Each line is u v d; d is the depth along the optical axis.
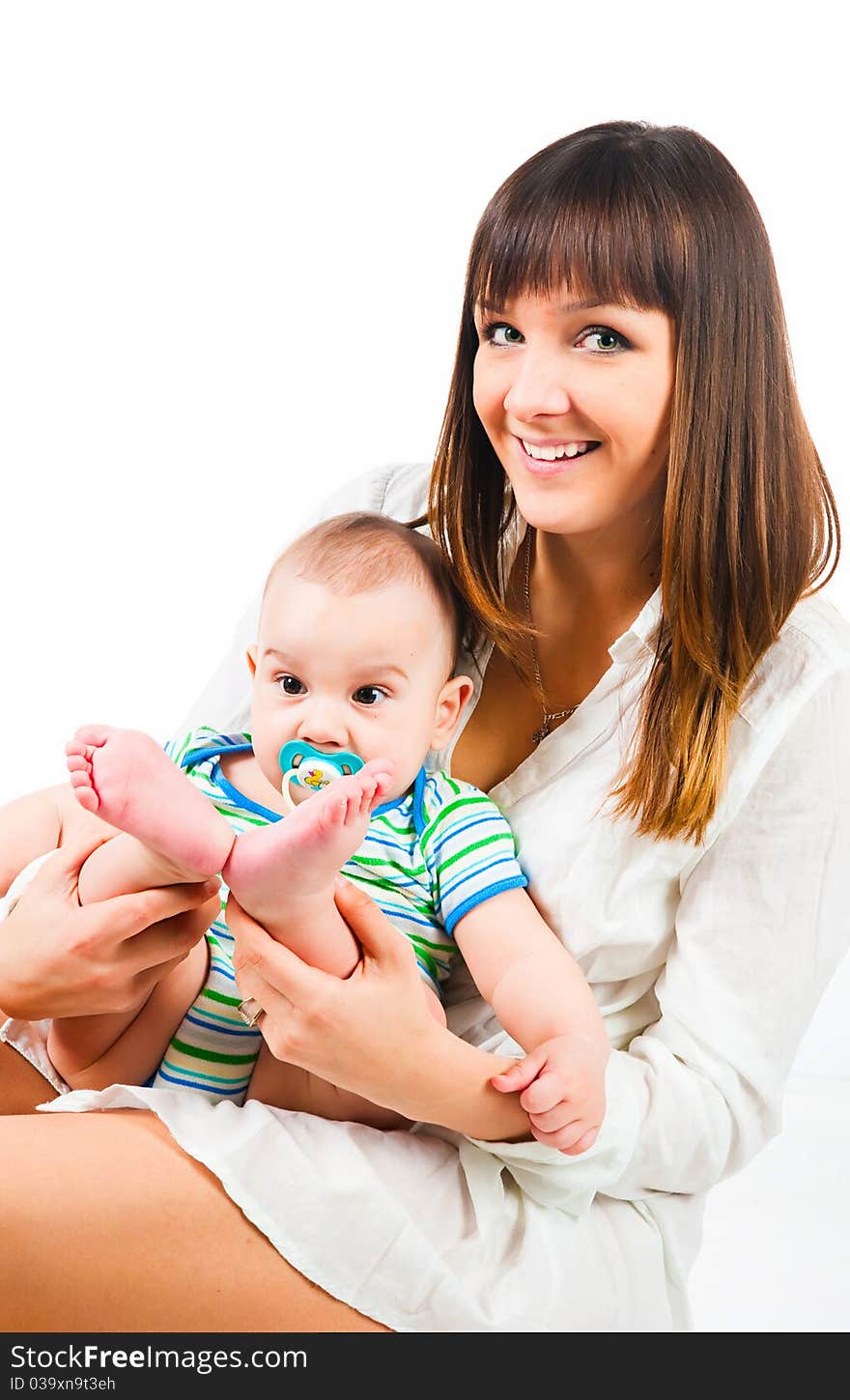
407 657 1.33
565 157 1.27
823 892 1.32
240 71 2.82
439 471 1.44
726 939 1.32
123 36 2.83
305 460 2.85
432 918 1.36
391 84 2.80
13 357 2.85
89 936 1.17
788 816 1.32
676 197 1.25
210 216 2.83
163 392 2.86
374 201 2.82
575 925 1.34
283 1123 1.23
